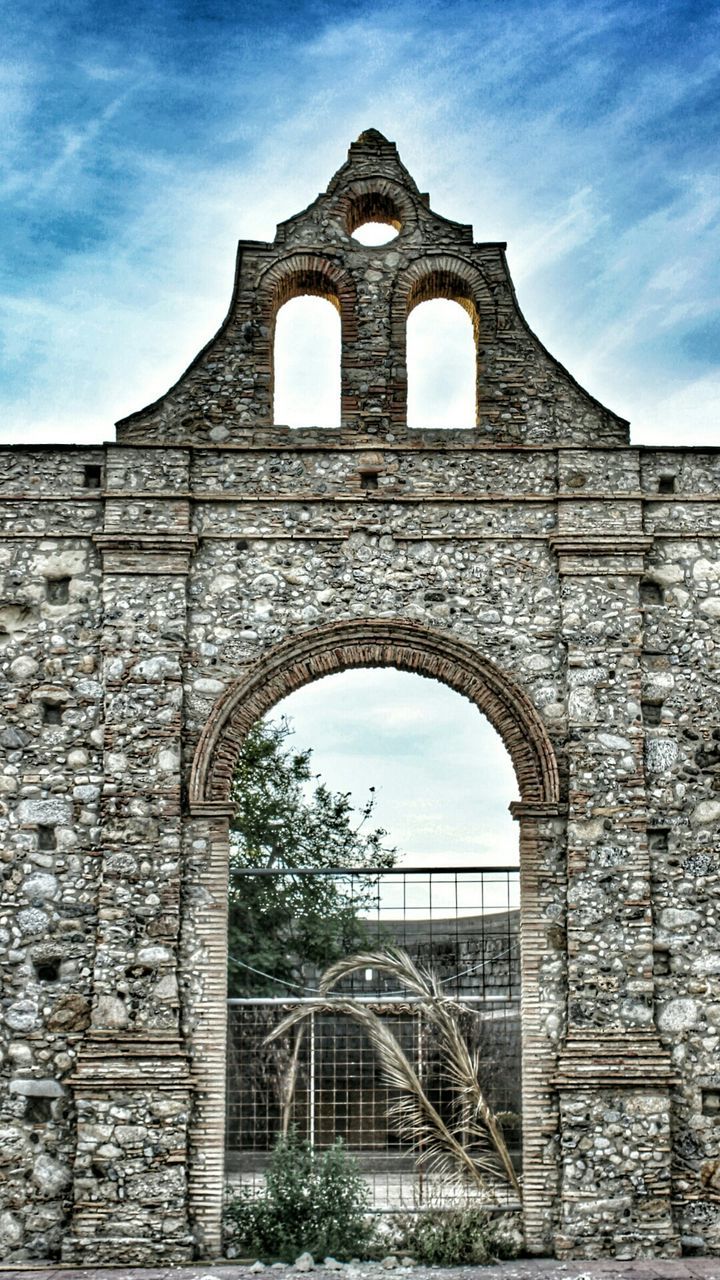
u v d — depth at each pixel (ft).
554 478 58.03
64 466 57.82
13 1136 51.39
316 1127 65.36
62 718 55.36
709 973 53.57
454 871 56.24
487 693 56.03
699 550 57.77
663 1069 51.80
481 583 57.00
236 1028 65.92
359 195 61.31
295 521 57.47
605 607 56.44
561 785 54.95
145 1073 51.21
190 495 56.95
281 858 97.60
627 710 55.42
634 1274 47.24
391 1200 54.65
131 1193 50.21
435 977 55.47
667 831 54.95
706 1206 51.39
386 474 57.98
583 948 53.11
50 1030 52.34
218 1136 51.37
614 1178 50.83
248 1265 49.37
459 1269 48.29
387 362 59.41
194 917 53.42
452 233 60.85
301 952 87.81
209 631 56.29
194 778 54.54
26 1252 50.34
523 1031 52.75
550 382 59.47
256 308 59.67
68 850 54.08
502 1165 53.16
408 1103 53.47
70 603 56.49
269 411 58.80
